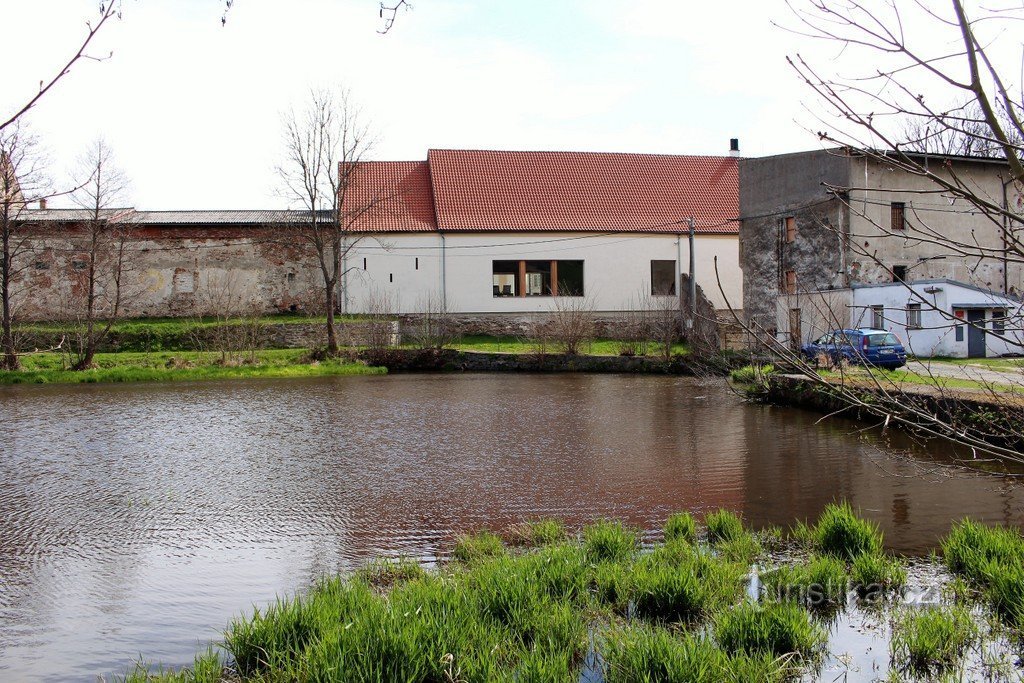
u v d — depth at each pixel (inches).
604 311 1718.8
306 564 331.6
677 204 1824.6
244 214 1712.6
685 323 1362.0
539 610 252.2
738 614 245.9
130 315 1603.1
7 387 1090.7
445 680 214.4
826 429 668.1
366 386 1090.1
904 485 454.9
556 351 1384.1
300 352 1393.9
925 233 160.2
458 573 294.2
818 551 328.2
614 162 1903.3
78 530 386.9
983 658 227.8
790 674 220.5
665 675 213.6
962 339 1085.8
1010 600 257.0
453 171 1798.7
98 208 1270.9
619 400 906.7
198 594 298.7
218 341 1365.7
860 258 1162.0
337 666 209.3
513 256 1691.7
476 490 461.1
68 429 714.8
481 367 1373.0
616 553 315.3
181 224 1612.9
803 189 1284.4
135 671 228.1
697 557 304.7
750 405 843.4
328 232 1491.1
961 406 476.4
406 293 1670.8
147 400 932.6
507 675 211.8
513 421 745.6
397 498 444.1
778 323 1323.8
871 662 227.5
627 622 255.3
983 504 406.9
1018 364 210.1
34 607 287.1
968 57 128.6
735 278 1771.7
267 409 845.8
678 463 533.0
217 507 429.1
